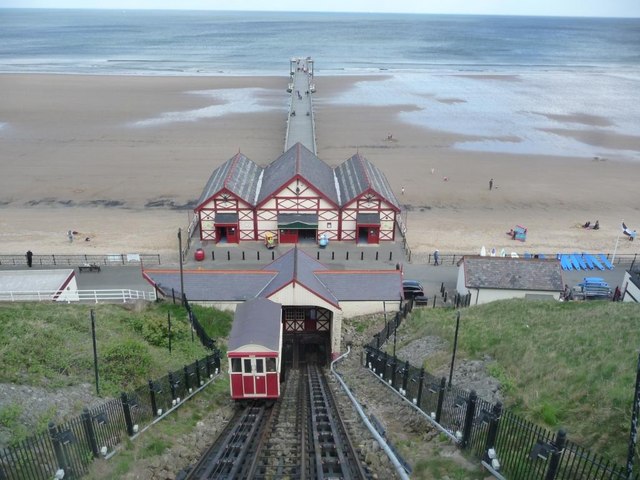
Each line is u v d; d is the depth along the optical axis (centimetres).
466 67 19850
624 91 15125
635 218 6575
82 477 1593
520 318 3200
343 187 5744
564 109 12575
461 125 10781
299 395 2728
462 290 4388
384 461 1762
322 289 3716
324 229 5434
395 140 9550
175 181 7469
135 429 1934
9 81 14788
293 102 11256
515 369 2281
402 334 3528
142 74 16675
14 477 1500
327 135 9825
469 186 7506
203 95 13350
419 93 14212
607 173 8144
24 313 2958
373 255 5222
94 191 7106
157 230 5934
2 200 6756
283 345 3734
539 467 1419
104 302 3631
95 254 5250
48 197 6888
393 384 2570
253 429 2167
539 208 6831
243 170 5975
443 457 1689
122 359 2450
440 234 5950
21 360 2255
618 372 1912
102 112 11356
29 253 4806
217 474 1720
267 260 5056
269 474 1725
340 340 3603
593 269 5091
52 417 1869
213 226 5400
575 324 2852
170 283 3869
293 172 5306
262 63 19812
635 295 4122
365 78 16525
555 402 1819
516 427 1558
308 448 1936
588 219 6525
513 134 10206
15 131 9775
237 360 2561
